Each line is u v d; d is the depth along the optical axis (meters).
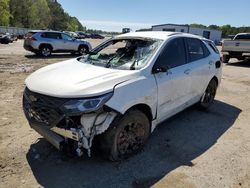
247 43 14.20
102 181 3.30
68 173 3.43
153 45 4.34
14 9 85.25
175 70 4.46
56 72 3.88
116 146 3.52
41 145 4.08
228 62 16.05
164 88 4.13
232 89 8.44
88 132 3.20
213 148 4.24
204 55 5.61
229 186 3.28
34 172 3.43
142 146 3.96
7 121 4.99
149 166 3.64
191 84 4.98
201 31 57.59
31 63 13.52
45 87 3.40
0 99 6.38
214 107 6.39
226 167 3.69
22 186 3.16
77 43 19.19
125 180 3.34
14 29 67.75
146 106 3.88
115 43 4.82
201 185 3.28
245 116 5.83
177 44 4.72
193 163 3.77
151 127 4.11
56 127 3.27
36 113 3.44
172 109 4.54
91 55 4.77
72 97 3.14
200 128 5.04
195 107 6.05
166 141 4.42
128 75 3.65
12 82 8.37
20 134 4.45
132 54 4.30
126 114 3.53
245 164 3.79
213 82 6.04
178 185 3.26
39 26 97.56
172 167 3.64
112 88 3.32
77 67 4.08
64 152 3.86
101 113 3.23
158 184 3.27
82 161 3.69
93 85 3.29
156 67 4.03
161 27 58.62
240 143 4.46
